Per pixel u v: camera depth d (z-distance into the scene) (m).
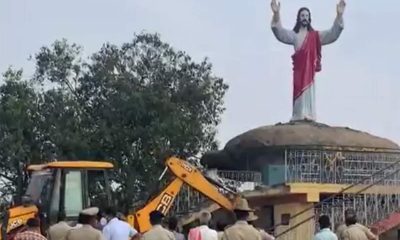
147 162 51.62
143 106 51.59
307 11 49.34
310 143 42.25
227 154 46.69
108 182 25.69
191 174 31.59
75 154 51.34
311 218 35.97
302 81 48.66
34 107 51.81
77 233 17.03
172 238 17.20
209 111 55.00
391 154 42.31
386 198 35.78
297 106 48.66
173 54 54.59
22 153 50.00
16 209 24.50
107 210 22.14
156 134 51.25
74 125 52.16
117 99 51.94
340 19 48.69
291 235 38.16
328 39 49.00
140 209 30.28
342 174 39.72
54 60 53.62
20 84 52.59
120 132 51.56
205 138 54.16
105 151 52.22
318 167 39.56
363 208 35.44
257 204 41.00
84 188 25.34
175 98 54.12
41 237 17.69
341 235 19.36
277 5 49.53
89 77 53.72
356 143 42.44
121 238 20.55
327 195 38.78
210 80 55.06
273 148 43.44
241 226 16.88
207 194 31.67
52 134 51.12
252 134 45.31
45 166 25.80
